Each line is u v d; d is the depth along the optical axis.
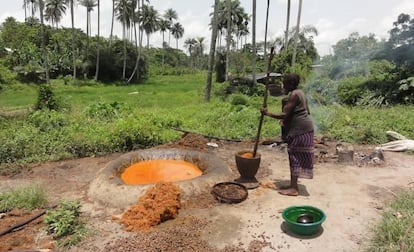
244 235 3.64
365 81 14.17
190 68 70.94
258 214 4.10
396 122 8.52
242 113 10.16
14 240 3.60
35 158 6.54
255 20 22.45
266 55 29.89
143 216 3.93
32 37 41.84
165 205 3.96
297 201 4.45
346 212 4.13
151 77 50.34
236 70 36.12
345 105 13.34
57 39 41.81
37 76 33.34
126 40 41.69
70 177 5.65
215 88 21.22
